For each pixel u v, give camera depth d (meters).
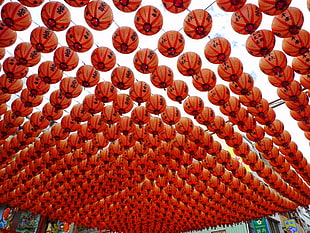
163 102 4.66
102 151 6.46
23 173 7.15
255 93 4.64
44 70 4.07
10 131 5.43
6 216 12.77
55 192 8.48
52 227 15.01
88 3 3.37
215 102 4.66
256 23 3.39
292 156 6.25
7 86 4.39
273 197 8.41
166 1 3.07
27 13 3.40
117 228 12.12
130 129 5.26
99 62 3.88
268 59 3.99
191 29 3.52
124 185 8.23
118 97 4.65
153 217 10.59
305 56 3.91
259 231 15.34
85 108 4.73
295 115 5.16
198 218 10.34
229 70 4.06
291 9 3.39
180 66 4.05
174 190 8.11
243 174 6.75
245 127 5.27
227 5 3.16
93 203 9.54
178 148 5.86
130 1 3.07
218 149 6.00
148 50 3.97
